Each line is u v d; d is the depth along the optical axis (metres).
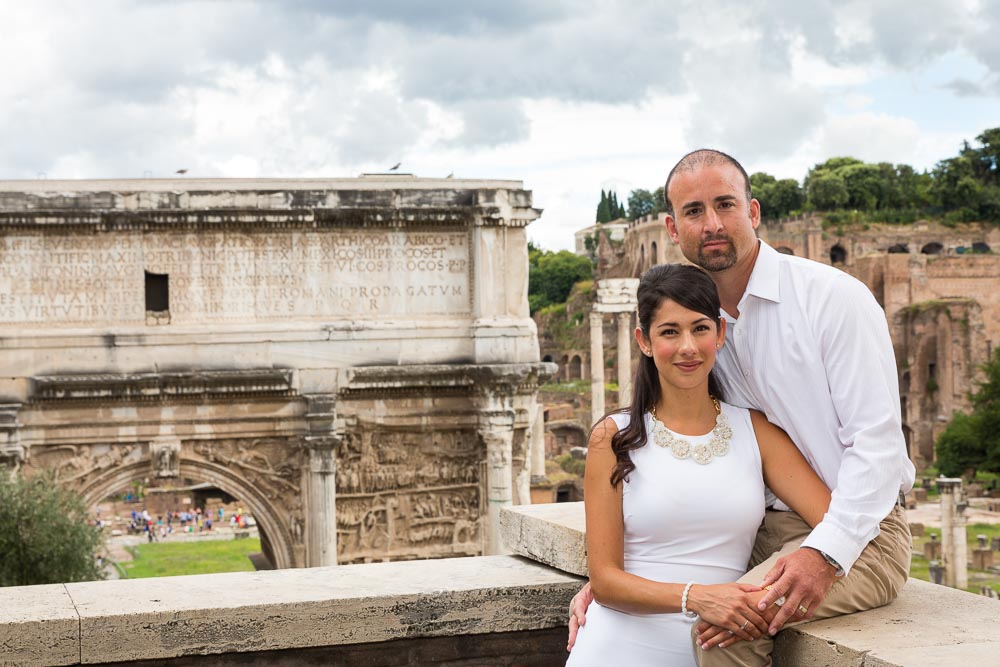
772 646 7.28
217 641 8.70
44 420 41.53
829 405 7.62
